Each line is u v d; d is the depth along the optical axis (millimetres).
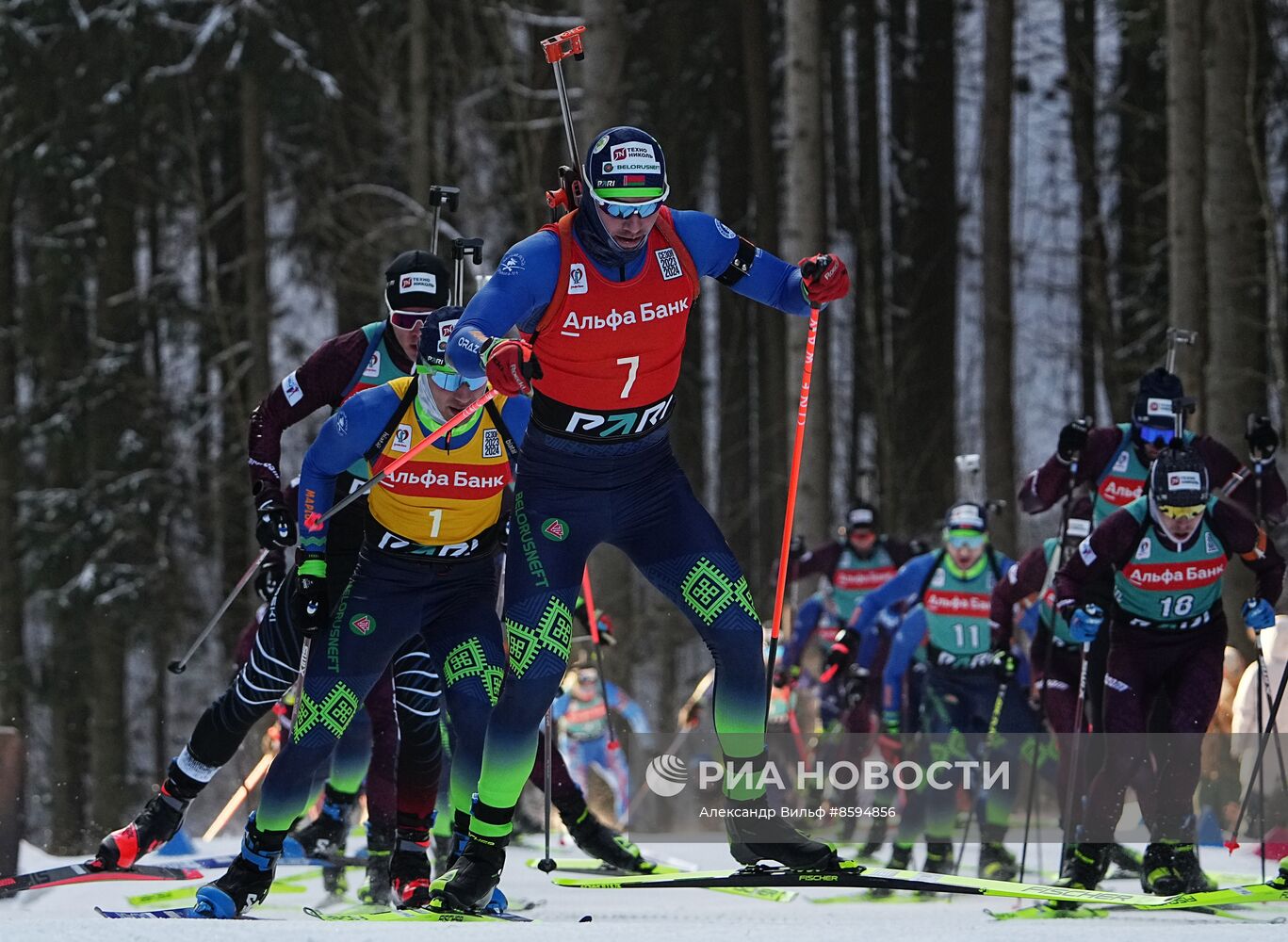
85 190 73625
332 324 81688
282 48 68938
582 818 24562
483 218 79562
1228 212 45562
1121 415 79375
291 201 78812
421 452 18547
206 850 32969
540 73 76500
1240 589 42188
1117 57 83625
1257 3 63406
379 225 73250
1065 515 27656
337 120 74750
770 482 80875
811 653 50312
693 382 85938
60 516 72375
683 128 84312
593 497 16828
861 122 83938
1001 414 64625
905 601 35906
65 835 70125
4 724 70625
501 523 19625
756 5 79125
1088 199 86125
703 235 16641
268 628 19859
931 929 17406
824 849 18359
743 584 17172
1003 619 26953
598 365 16141
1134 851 27188
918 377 78688
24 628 75938
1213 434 45469
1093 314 87375
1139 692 23031
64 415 73438
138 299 75812
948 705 28562
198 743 20375
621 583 57188
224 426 78688
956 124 85375
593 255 15930
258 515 19609
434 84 78375
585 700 37219
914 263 80500
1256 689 27875
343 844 24781
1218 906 20328
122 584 71625
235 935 15562
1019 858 29688
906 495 76500
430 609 19531
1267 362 61812
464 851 18344
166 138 75000
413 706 20297
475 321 15445
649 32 84000
